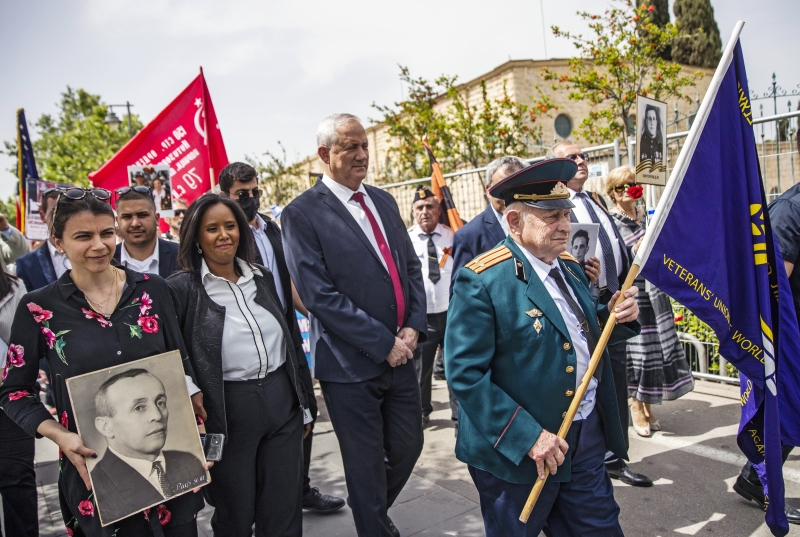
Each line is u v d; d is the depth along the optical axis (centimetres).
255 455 261
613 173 452
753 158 266
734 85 266
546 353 216
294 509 271
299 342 344
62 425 210
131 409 211
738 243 266
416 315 312
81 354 210
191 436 222
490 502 226
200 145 585
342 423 291
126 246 346
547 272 230
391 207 326
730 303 265
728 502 340
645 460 403
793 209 306
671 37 1023
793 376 286
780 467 258
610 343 243
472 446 226
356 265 294
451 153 1195
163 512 221
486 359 218
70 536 225
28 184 669
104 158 2236
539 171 216
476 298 221
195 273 257
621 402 363
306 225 296
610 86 1105
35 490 303
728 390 522
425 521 344
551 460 204
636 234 442
